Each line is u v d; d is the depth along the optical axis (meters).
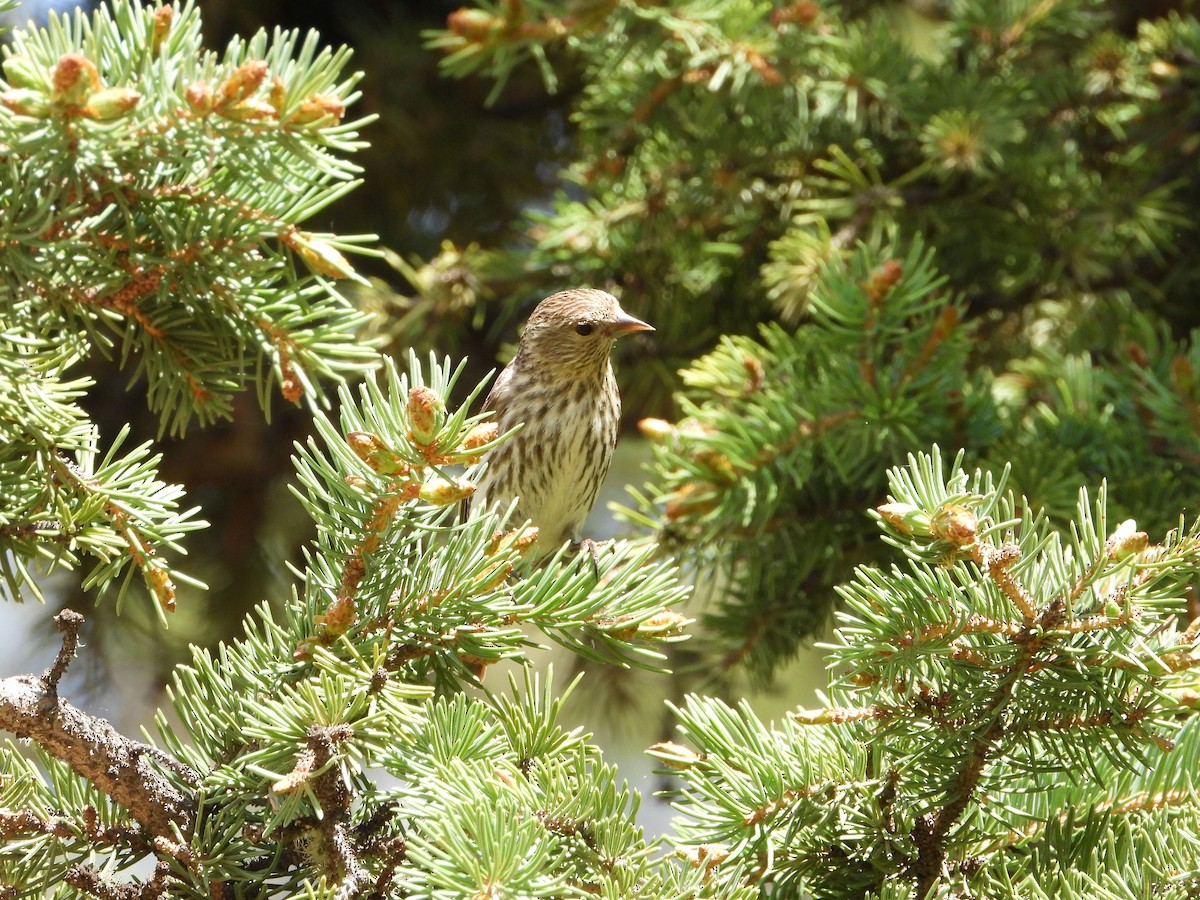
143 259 4.37
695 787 4.37
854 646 4.09
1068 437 4.47
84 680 4.55
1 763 4.37
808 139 4.53
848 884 4.36
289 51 4.36
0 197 4.36
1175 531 4.19
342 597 4.36
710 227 4.55
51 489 4.37
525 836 3.80
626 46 4.52
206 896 4.36
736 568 4.50
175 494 4.38
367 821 4.36
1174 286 4.55
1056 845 4.36
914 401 4.45
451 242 4.59
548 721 4.37
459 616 4.37
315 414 4.36
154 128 4.24
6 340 4.37
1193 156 4.54
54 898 4.36
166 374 4.38
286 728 4.04
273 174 4.36
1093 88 4.54
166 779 4.36
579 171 4.55
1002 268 4.54
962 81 4.52
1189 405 4.46
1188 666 3.93
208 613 4.56
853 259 4.46
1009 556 3.91
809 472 4.46
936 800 4.36
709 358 4.48
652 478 4.57
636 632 4.37
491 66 4.57
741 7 4.50
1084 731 4.16
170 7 4.33
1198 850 4.22
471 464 4.29
